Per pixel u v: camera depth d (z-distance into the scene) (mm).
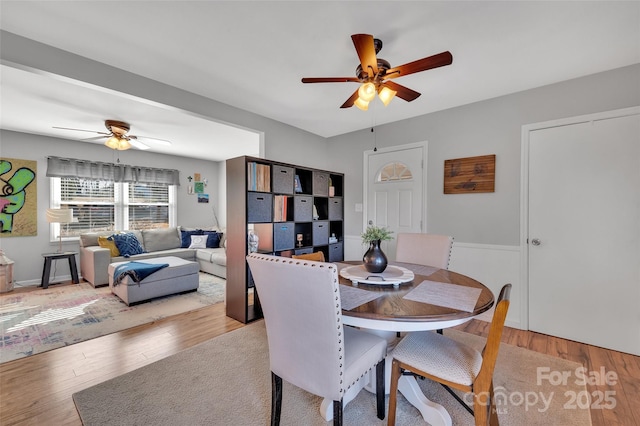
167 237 5465
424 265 2334
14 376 1948
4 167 4074
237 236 2939
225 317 3041
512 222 2803
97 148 4930
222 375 1976
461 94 2818
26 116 3500
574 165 2510
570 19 1741
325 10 1678
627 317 2314
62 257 4219
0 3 1599
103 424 1513
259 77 2496
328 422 1562
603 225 2400
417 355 1401
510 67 2312
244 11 1688
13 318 2971
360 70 1875
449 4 1622
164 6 1643
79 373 1991
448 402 1723
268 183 3086
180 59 2211
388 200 3721
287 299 1243
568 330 2547
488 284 2936
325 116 3471
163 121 3684
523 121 2738
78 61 2145
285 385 1875
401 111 3283
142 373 1993
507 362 2152
